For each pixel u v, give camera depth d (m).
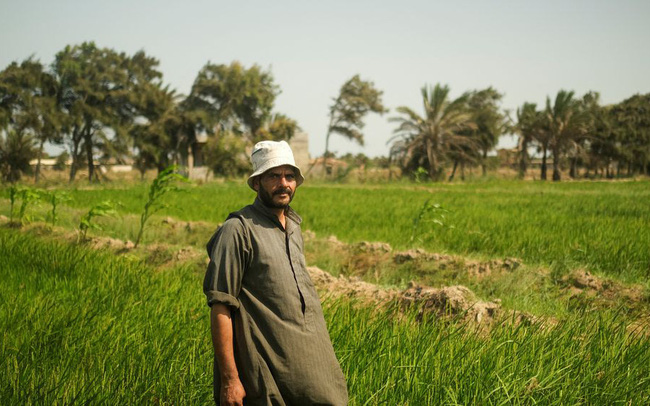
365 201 23.81
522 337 5.24
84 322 5.62
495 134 65.25
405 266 10.40
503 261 9.86
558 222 15.39
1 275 8.24
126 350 4.84
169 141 55.59
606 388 4.23
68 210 18.03
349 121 61.50
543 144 64.69
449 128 58.38
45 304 6.25
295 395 3.15
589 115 63.72
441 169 60.03
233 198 25.30
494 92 68.69
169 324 5.62
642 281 9.29
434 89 57.88
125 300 6.59
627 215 18.22
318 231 14.70
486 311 6.61
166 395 4.26
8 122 48.75
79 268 8.86
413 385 4.11
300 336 3.20
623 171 82.31
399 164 59.34
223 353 3.08
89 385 4.08
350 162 76.44
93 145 53.38
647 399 4.17
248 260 3.21
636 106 72.94
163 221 14.95
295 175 3.42
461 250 12.09
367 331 5.21
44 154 74.25
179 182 42.31
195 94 58.25
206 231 13.88
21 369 4.46
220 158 53.62
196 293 7.35
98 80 52.59
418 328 5.53
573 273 9.17
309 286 3.36
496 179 59.06
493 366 4.37
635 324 6.94
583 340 5.13
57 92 51.91
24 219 15.39
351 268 10.93
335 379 3.31
